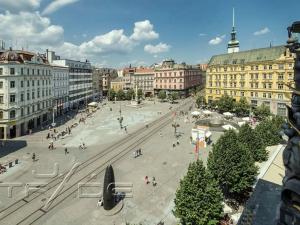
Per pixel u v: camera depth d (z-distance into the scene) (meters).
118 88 198.62
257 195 26.88
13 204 33.44
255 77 98.81
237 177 31.53
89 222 29.70
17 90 69.12
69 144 62.34
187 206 25.56
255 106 96.62
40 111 84.88
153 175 42.94
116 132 75.19
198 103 124.12
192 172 26.62
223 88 114.12
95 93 169.38
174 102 147.88
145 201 34.38
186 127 81.06
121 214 31.31
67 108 115.94
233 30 131.62
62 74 108.62
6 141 64.94
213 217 25.81
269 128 50.22
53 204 33.50
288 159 9.98
